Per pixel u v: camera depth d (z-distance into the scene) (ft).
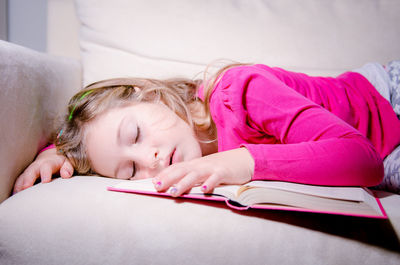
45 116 2.83
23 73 2.43
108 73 3.68
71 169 2.46
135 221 1.52
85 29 3.84
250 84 2.43
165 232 1.48
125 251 1.48
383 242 1.45
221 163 1.73
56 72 3.19
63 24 4.71
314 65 3.69
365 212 1.38
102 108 2.55
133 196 1.67
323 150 1.74
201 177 1.64
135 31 3.72
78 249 1.51
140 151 2.41
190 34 3.71
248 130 2.52
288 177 1.72
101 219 1.55
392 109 3.02
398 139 2.82
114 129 2.44
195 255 1.44
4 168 2.05
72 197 1.69
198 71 3.63
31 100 2.53
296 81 2.90
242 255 1.42
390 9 3.82
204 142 2.92
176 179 1.64
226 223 1.47
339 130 1.87
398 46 3.74
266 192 1.48
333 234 1.45
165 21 3.72
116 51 3.72
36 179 2.32
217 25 3.71
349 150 1.73
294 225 1.47
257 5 3.80
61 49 4.75
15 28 4.66
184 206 1.57
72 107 2.81
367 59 3.72
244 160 1.77
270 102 2.25
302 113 2.05
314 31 3.73
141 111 2.58
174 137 2.56
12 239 1.56
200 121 2.93
